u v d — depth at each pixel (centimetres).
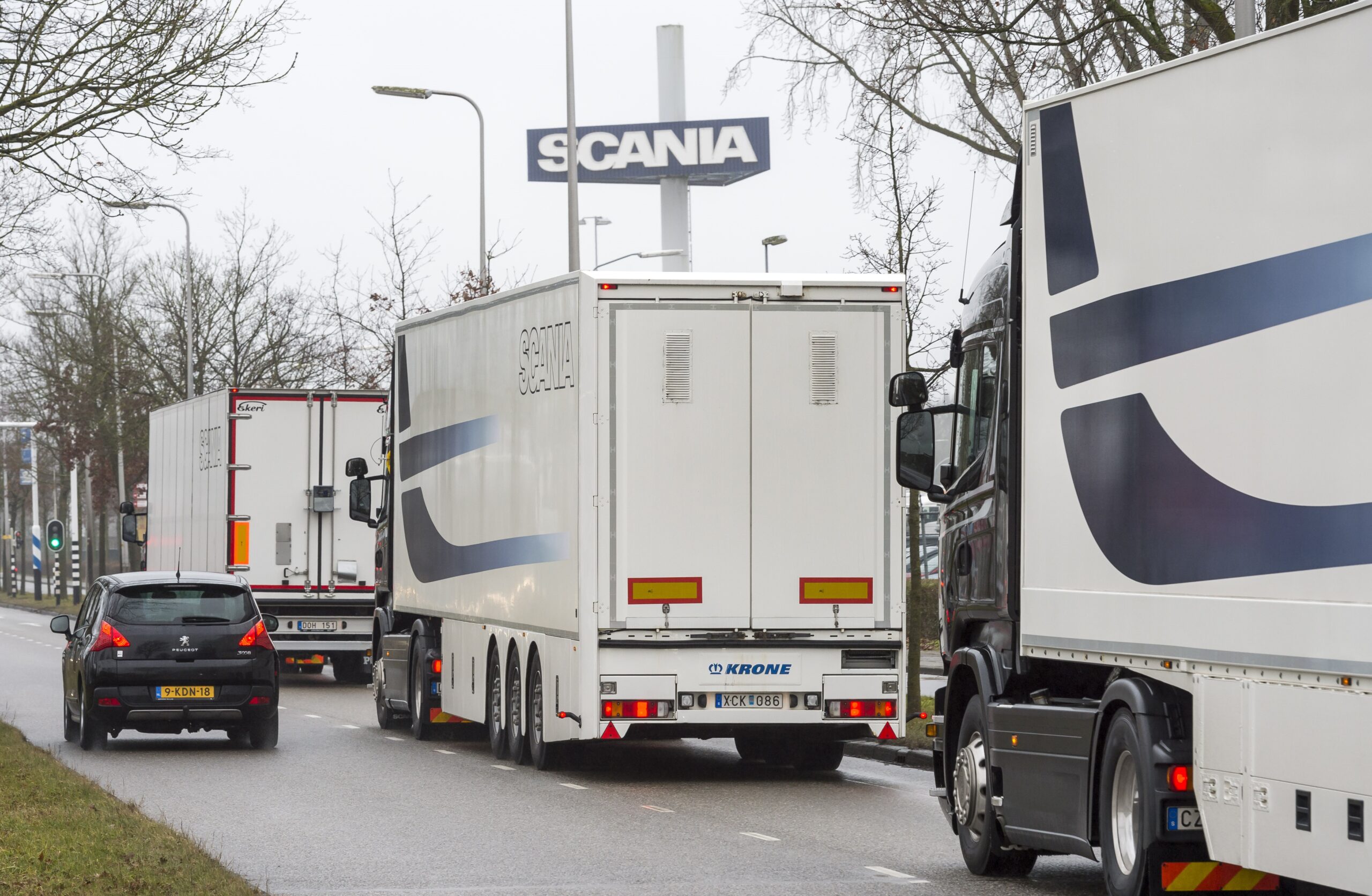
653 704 2947
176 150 3161
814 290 3008
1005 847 2033
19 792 2598
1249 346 1520
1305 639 1426
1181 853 1619
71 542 13575
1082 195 1781
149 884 1822
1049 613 1833
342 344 8631
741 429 2984
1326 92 1439
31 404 11119
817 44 4316
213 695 3631
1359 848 1351
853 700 2995
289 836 2427
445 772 3281
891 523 3014
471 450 3606
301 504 5472
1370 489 1369
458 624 3725
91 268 10338
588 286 2962
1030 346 1877
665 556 2962
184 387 9694
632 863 2178
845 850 2300
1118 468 1712
